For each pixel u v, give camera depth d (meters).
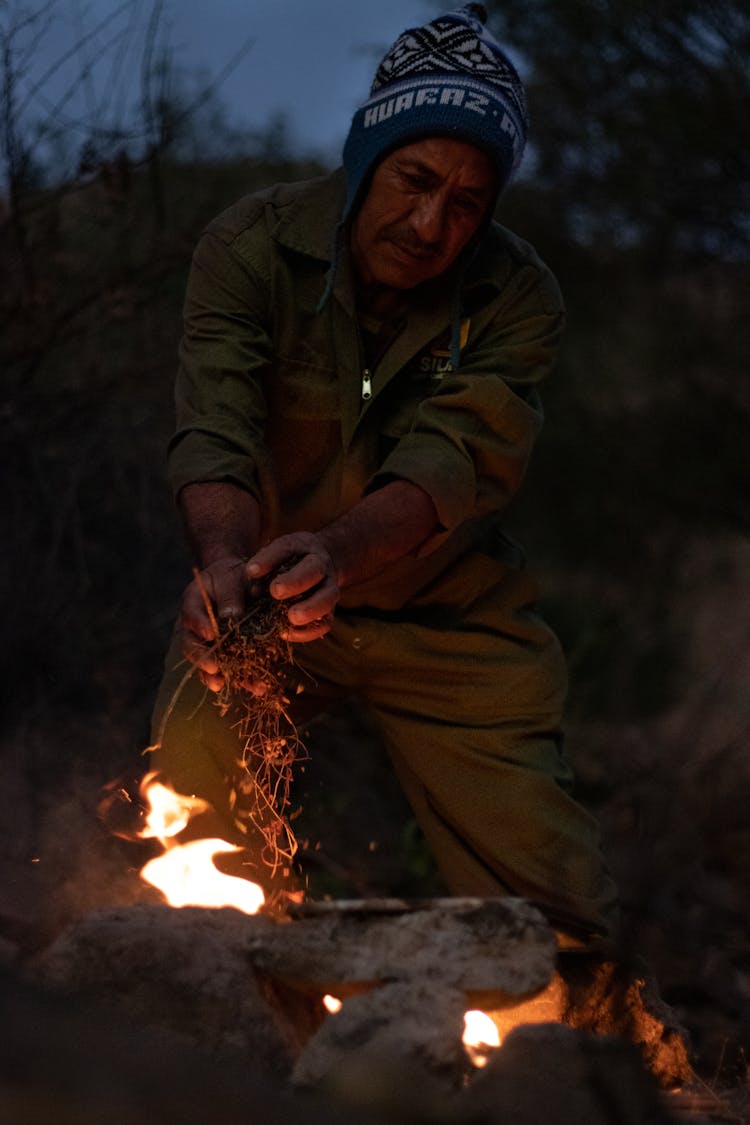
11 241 4.78
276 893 2.64
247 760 2.70
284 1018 2.03
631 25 6.44
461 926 2.01
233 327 2.68
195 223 5.03
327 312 2.74
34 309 4.72
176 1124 1.13
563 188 6.93
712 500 7.08
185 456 2.55
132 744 4.20
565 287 7.04
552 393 7.07
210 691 2.68
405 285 2.64
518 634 2.91
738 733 5.78
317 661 2.91
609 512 7.04
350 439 2.77
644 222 6.84
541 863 2.76
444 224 2.58
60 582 4.69
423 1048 1.80
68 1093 1.11
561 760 2.89
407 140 2.54
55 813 3.75
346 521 2.40
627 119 6.64
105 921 1.97
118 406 5.01
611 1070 1.84
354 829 4.78
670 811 4.27
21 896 3.06
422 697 2.88
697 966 3.93
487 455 2.69
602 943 2.64
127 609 4.86
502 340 2.83
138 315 4.95
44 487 4.78
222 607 2.25
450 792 2.84
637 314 7.28
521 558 3.04
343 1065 1.77
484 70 2.58
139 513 5.01
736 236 6.80
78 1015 1.25
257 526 2.50
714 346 7.19
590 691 5.65
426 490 2.50
